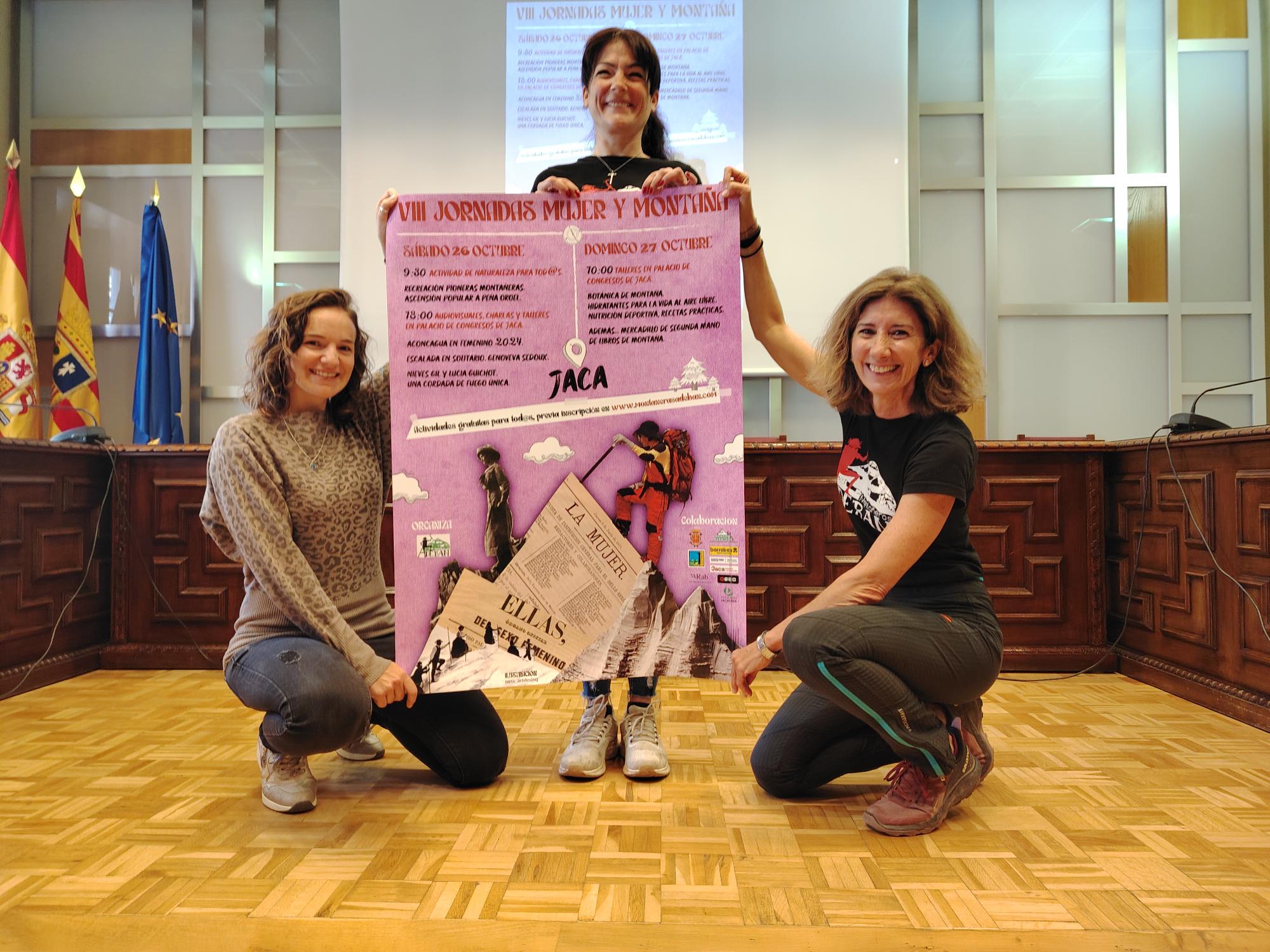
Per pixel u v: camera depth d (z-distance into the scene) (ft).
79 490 8.63
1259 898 3.59
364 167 12.23
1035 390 12.47
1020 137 12.50
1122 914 3.44
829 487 8.82
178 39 13.12
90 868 3.87
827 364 4.90
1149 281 12.34
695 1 12.16
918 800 4.37
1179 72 12.42
